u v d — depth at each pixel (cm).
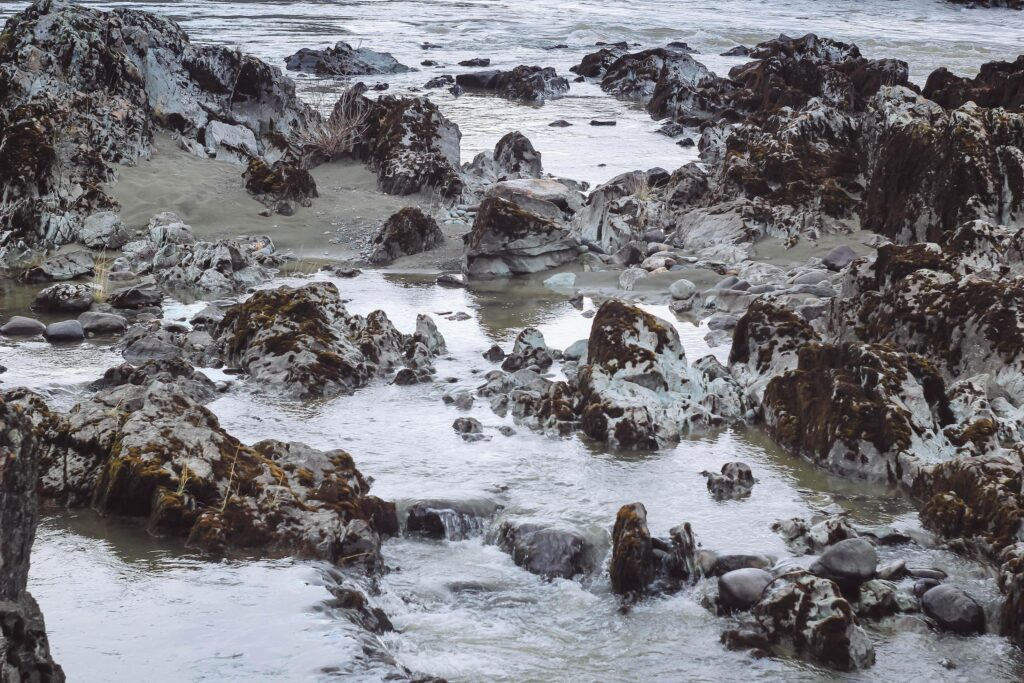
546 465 883
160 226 1544
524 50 4403
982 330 1040
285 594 631
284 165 1738
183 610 609
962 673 617
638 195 1875
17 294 1337
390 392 1041
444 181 1845
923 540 773
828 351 977
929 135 1559
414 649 626
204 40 4188
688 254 1586
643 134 2753
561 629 658
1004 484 786
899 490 859
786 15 5866
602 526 766
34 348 1130
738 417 1000
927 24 5403
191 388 1005
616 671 609
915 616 671
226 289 1381
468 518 783
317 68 3650
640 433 927
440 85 3472
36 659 405
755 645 630
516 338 1148
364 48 3831
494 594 698
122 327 1202
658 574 714
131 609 609
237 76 2027
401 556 745
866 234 1612
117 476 754
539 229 1484
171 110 1923
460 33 4891
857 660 618
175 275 1400
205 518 712
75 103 1738
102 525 739
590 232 1603
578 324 1259
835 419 904
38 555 686
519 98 3303
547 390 1011
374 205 1753
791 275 1434
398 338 1145
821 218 1664
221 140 1925
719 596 683
